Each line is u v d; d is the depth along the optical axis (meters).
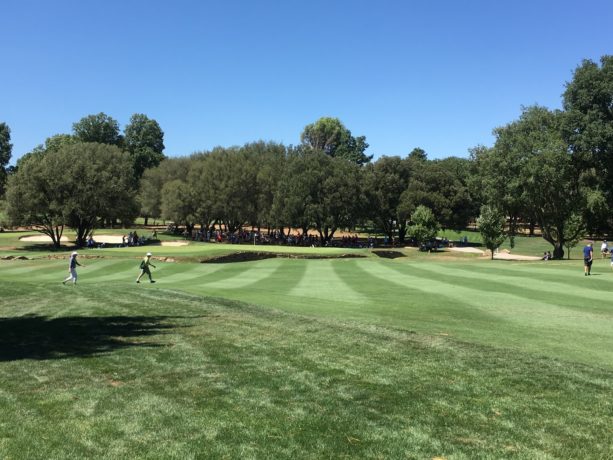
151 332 11.37
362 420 5.91
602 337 11.58
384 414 6.12
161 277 29.59
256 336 10.88
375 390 7.06
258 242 73.25
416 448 5.15
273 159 78.75
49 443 5.20
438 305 16.95
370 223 98.62
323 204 70.19
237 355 9.12
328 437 5.40
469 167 79.50
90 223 67.00
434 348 9.72
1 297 18.09
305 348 9.70
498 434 5.52
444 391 7.03
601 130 48.69
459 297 18.97
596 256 57.47
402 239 81.81
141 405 6.38
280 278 28.16
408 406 6.40
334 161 76.44
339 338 10.65
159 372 7.96
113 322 12.66
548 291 20.59
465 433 5.54
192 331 11.47
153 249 48.41
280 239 74.19
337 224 72.25
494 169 51.62
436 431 5.59
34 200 60.56
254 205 76.69
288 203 69.25
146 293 18.91
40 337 10.81
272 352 9.37
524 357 9.05
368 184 76.62
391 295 19.84
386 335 10.97
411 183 77.94
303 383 7.38
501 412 6.20
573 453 5.04
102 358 8.88
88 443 5.21
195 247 51.84
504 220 52.25
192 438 5.36
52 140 112.81
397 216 78.50
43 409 6.21
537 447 5.19
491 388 7.16
